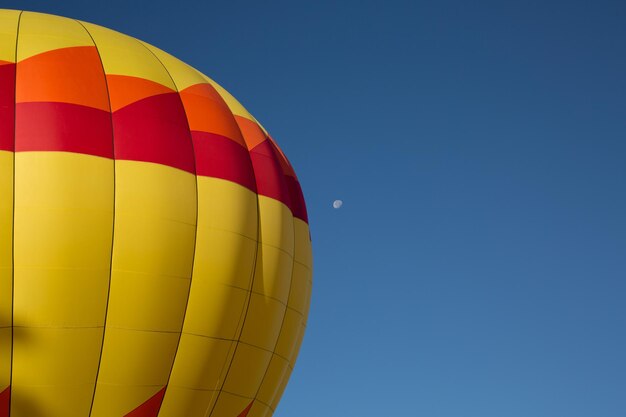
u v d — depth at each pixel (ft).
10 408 42.37
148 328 44.62
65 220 43.09
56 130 44.55
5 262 42.16
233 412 49.06
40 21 50.60
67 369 43.06
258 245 49.67
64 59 47.78
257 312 49.16
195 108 50.62
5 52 46.96
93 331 43.42
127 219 44.50
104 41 50.88
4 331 41.96
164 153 46.88
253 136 53.72
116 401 44.42
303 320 54.34
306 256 54.34
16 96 45.21
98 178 44.42
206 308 46.44
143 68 50.31
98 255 43.50
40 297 42.39
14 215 42.60
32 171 43.32
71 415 43.50
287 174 55.72
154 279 44.68
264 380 50.85
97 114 46.19
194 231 46.50
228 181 48.73
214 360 47.14
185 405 46.55
